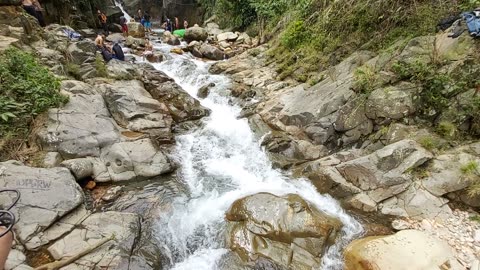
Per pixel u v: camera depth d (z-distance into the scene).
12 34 7.26
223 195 5.21
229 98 8.59
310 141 6.43
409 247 3.90
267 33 12.44
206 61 11.81
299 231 4.21
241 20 14.84
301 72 8.78
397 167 4.96
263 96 8.38
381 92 5.88
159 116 6.99
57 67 7.11
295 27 9.80
